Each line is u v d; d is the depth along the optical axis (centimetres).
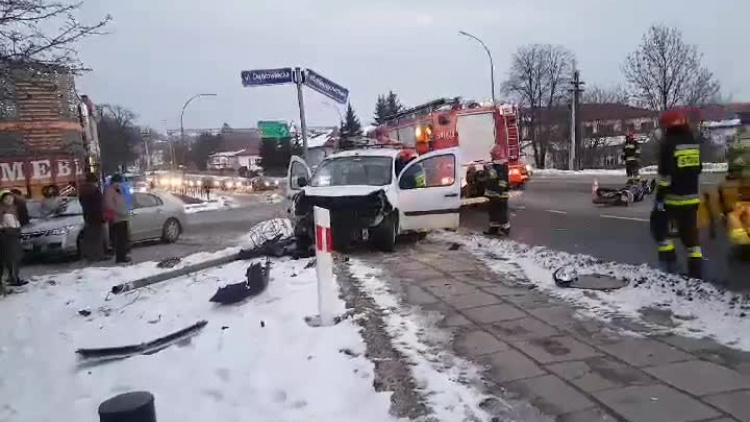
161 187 5866
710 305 538
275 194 4356
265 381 448
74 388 499
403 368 438
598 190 1598
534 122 6525
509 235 1129
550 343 484
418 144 1864
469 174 1681
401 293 668
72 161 1539
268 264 767
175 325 646
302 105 1262
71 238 1251
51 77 862
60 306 788
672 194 650
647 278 641
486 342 494
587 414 362
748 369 410
